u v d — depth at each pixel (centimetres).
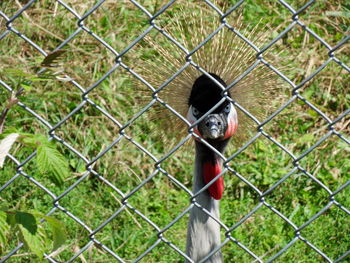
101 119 1126
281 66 781
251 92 764
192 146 841
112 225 989
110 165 1080
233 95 752
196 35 759
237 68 753
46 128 1105
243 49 753
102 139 1105
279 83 781
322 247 944
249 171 1098
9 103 480
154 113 802
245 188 1084
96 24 1217
